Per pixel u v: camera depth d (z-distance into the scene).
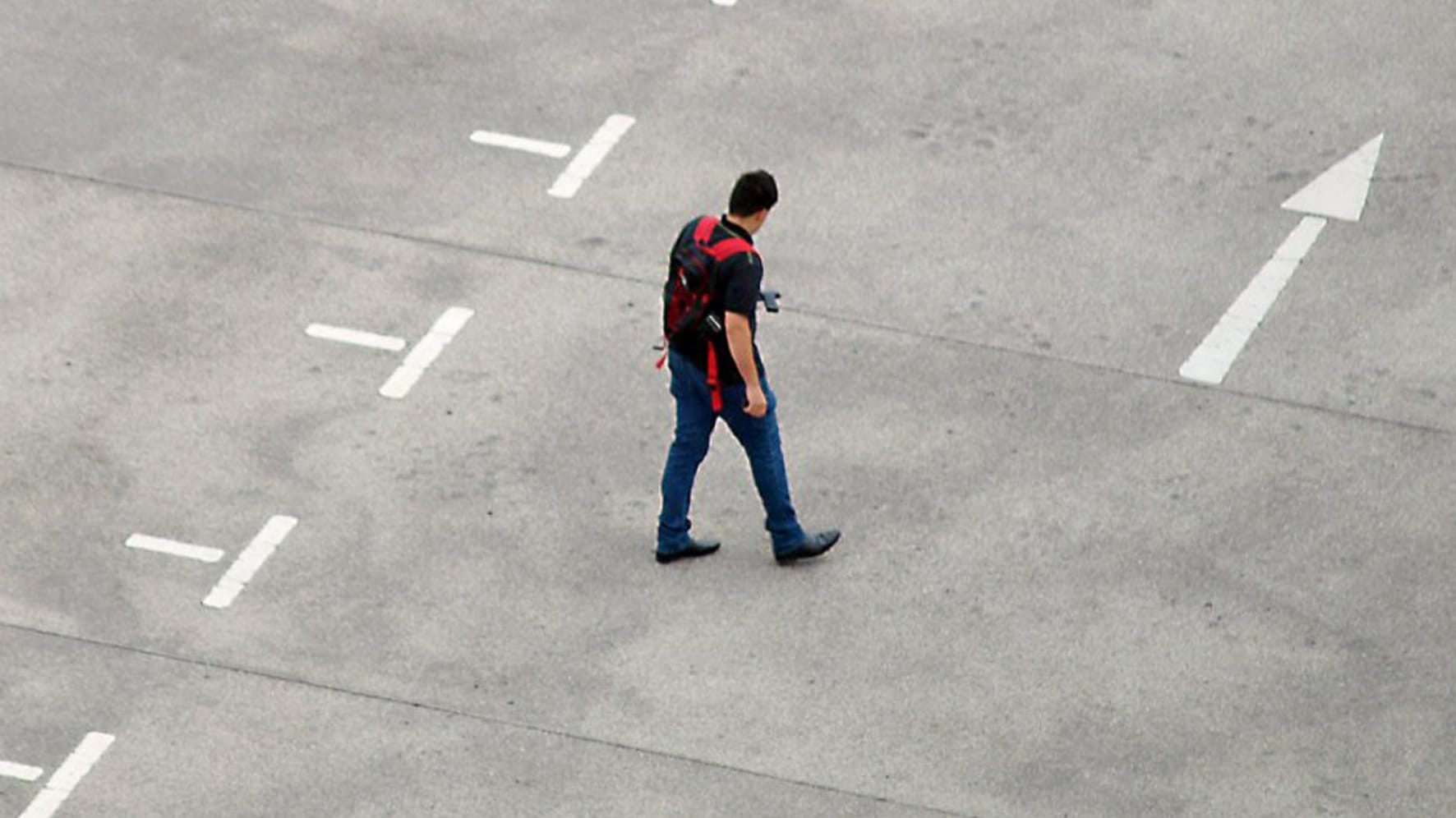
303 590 37.38
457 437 40.22
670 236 44.50
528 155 46.34
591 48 49.12
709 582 37.75
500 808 34.03
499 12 50.09
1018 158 46.53
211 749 34.78
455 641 36.59
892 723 35.44
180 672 35.91
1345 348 42.34
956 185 45.84
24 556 37.69
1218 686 36.19
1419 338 42.62
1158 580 37.91
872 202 45.38
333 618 36.91
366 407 40.72
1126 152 46.75
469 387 41.19
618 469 39.75
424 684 35.88
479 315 42.66
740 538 38.59
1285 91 48.34
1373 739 35.38
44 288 42.91
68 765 34.41
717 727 35.34
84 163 45.75
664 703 35.69
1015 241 44.56
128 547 37.94
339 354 41.75
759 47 49.31
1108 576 37.97
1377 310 43.19
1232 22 50.19
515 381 41.34
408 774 34.50
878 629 37.00
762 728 35.31
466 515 38.81
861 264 43.91
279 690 35.69
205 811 33.84
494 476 39.50
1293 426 40.75
